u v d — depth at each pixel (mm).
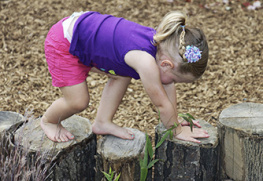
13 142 2609
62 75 2410
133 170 2535
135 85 4074
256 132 2455
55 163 2467
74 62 2396
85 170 2646
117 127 2684
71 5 5340
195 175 2584
